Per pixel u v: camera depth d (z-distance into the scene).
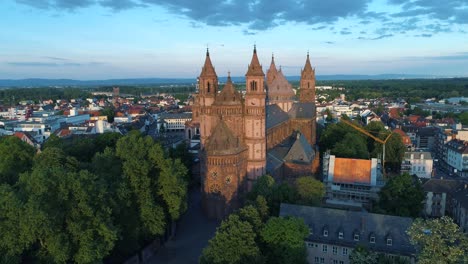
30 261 75.38
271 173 128.88
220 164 113.25
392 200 108.75
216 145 114.31
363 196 131.00
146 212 88.62
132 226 88.50
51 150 96.94
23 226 64.56
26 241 66.81
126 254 91.12
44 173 71.44
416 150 187.50
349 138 172.75
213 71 133.38
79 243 72.31
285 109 196.75
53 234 68.00
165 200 97.62
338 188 134.12
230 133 118.06
